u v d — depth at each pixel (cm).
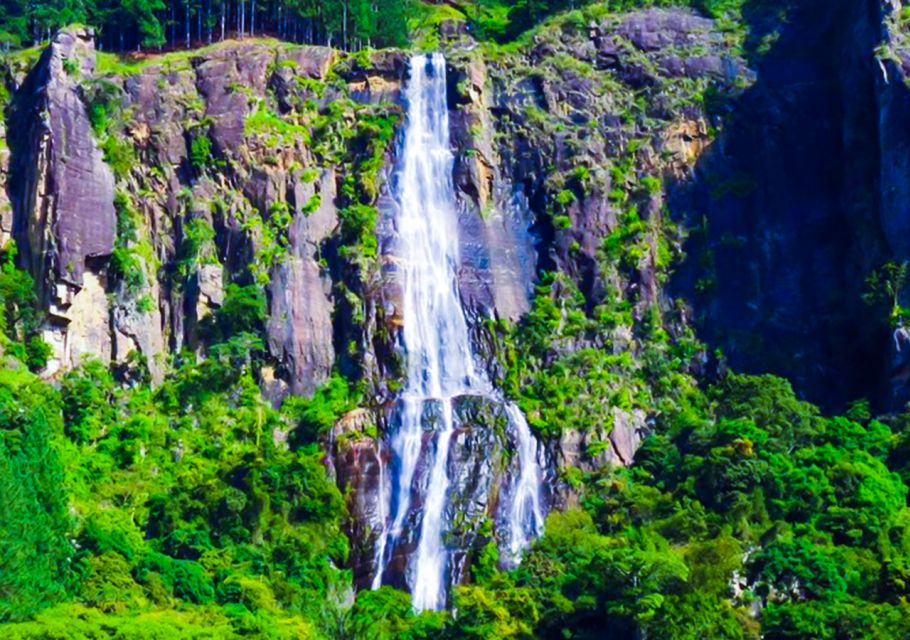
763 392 16400
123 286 17150
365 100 18612
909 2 18300
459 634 13962
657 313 17850
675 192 18412
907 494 15488
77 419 16088
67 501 14650
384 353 17200
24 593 13088
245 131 17962
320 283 17488
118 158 17612
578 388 17162
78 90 17675
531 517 16412
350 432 16412
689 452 16038
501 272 17962
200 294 17225
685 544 14862
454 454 16400
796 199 18362
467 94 18588
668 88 18862
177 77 18188
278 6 19675
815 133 18588
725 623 13225
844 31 18925
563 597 14062
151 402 16712
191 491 15350
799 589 13875
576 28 19275
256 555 14825
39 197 17100
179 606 13825
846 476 15150
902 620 13075
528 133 18575
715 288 17950
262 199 17750
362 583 15862
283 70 18438
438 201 18212
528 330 17588
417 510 16200
